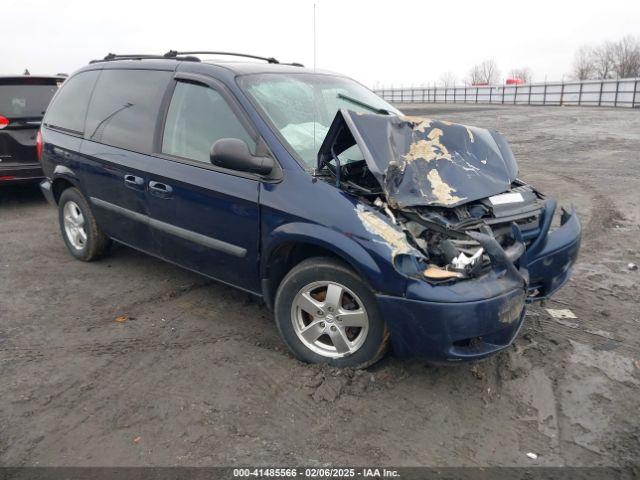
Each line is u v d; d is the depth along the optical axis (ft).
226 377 10.61
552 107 106.11
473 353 9.43
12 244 19.31
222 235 11.80
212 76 12.52
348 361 10.44
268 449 8.67
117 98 14.88
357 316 10.09
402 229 9.58
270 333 12.44
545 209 11.39
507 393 10.16
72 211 16.98
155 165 13.01
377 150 10.31
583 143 44.37
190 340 12.14
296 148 11.18
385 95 185.88
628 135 49.11
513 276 9.46
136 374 10.78
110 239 16.71
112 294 14.73
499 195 10.94
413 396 10.00
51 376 10.72
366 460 8.46
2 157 23.88
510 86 137.90
